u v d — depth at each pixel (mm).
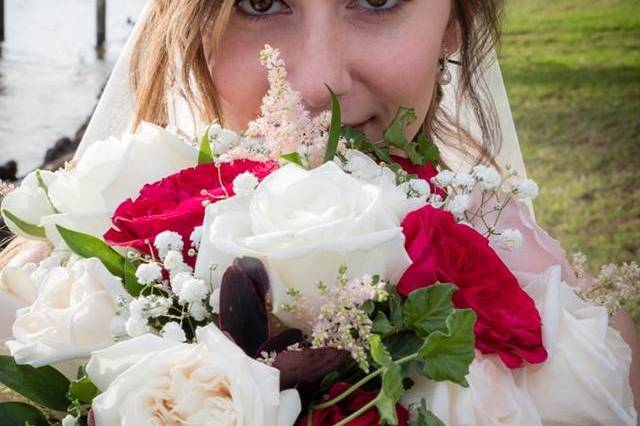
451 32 1880
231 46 1604
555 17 7773
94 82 3943
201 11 1635
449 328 1059
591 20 7703
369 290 1040
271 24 1572
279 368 1072
